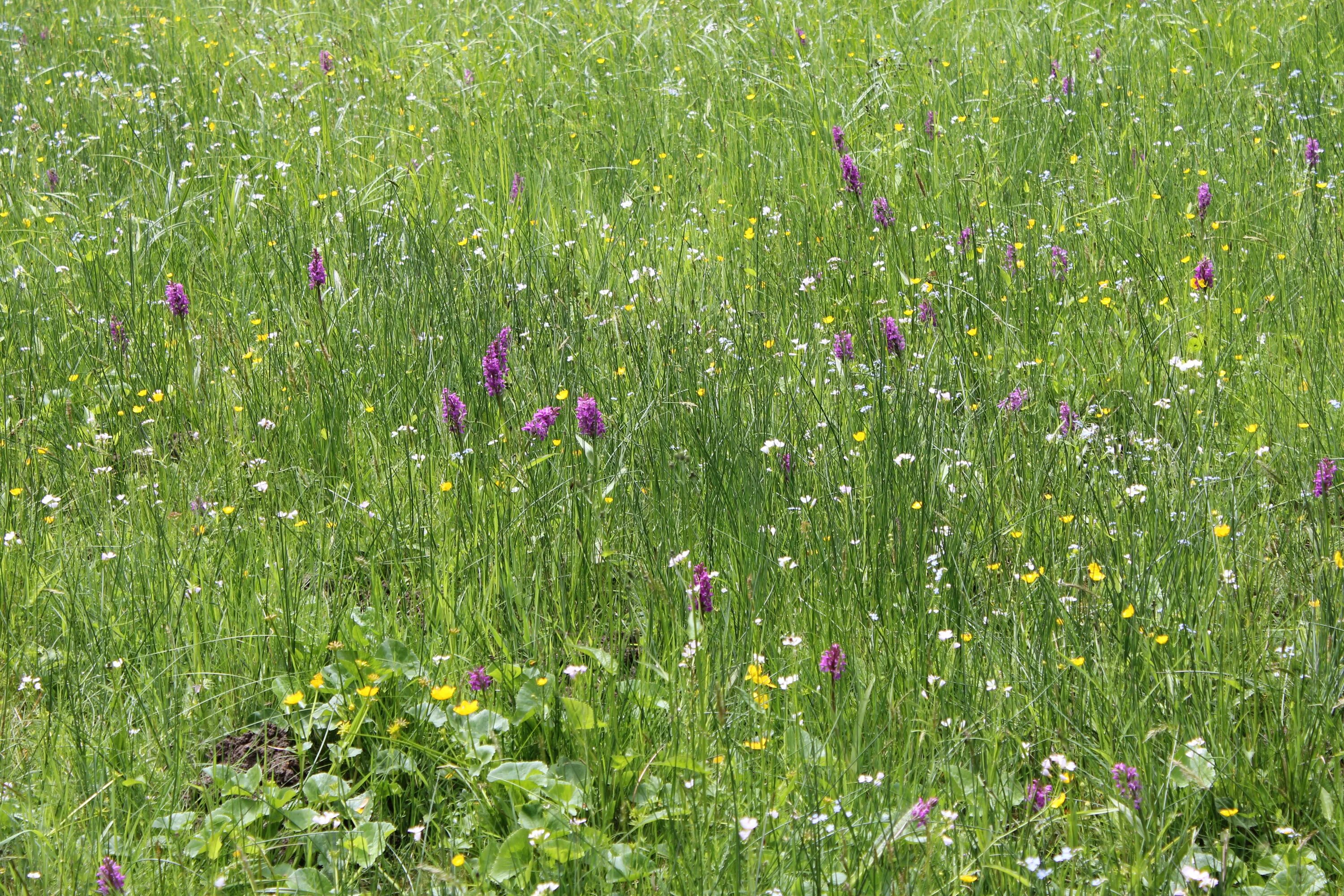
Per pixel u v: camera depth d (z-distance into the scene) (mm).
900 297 7066
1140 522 4707
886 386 5766
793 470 5164
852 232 7977
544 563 4773
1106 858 3359
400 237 8070
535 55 12820
